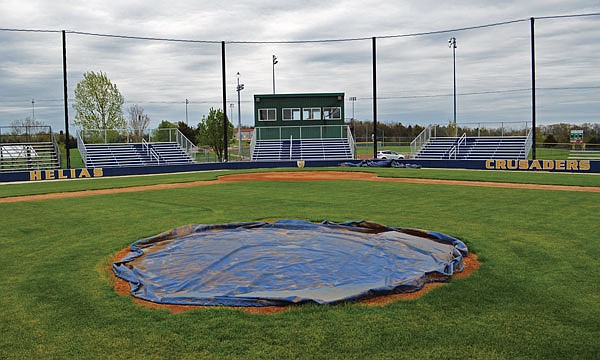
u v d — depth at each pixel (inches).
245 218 502.0
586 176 981.8
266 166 1460.4
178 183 965.8
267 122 1722.4
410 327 215.6
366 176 1069.8
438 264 307.0
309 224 442.3
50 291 273.3
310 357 189.8
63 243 397.7
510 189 759.1
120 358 192.1
